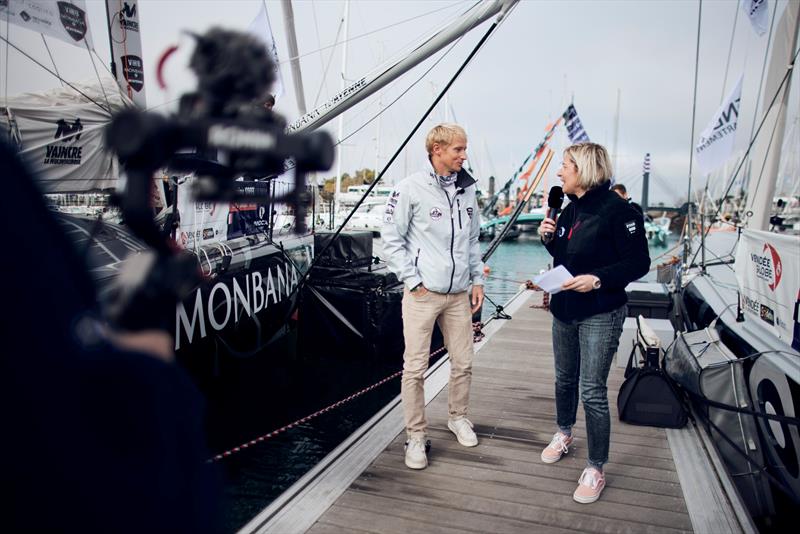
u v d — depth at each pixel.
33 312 0.49
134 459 0.55
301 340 7.41
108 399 0.54
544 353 5.53
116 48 5.62
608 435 2.76
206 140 0.52
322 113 4.96
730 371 3.71
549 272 2.69
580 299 2.71
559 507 2.74
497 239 5.91
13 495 0.51
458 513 2.69
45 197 0.53
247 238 6.29
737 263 4.57
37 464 0.51
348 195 23.09
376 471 3.07
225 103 0.56
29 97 4.84
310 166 0.57
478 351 5.60
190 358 5.35
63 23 4.46
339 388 6.50
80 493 0.53
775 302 3.77
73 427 0.52
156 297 0.59
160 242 0.60
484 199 34.94
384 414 3.79
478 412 3.97
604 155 2.70
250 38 0.59
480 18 4.36
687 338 4.46
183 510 0.59
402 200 2.98
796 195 24.56
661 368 3.73
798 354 3.45
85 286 0.56
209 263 5.36
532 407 4.07
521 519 2.64
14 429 0.50
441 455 3.26
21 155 0.52
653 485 2.93
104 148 0.53
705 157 7.31
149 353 0.59
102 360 0.54
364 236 8.45
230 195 0.56
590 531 2.55
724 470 3.02
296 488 2.84
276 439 5.19
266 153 0.54
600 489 2.80
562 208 3.06
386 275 7.53
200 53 0.57
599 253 2.68
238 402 6.03
